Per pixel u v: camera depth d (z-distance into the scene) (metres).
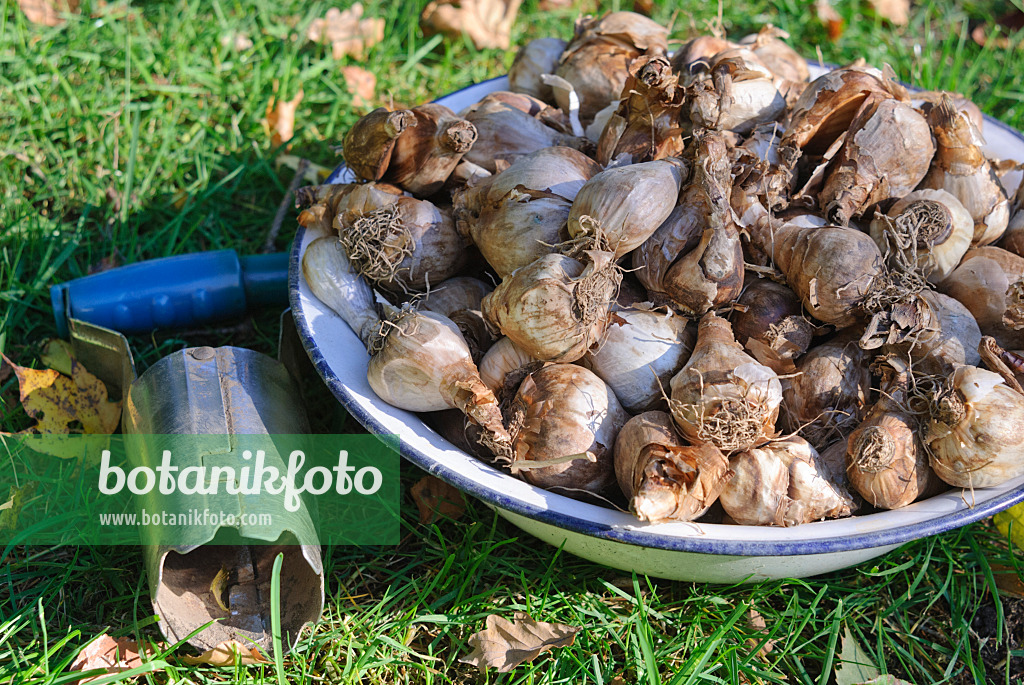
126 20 1.32
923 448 0.90
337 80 1.31
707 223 0.90
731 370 0.88
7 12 1.27
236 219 1.20
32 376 1.01
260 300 1.10
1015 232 0.97
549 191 0.92
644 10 1.47
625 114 0.95
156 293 1.06
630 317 0.92
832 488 0.90
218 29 1.31
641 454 0.87
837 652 0.95
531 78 1.08
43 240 1.14
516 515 0.90
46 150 1.20
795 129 0.96
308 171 1.21
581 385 0.90
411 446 0.89
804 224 0.95
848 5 1.48
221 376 0.96
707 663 0.93
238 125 1.25
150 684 0.91
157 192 1.19
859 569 0.98
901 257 0.93
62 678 0.89
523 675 0.93
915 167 0.95
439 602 0.95
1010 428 0.87
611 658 0.93
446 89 1.32
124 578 0.96
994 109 1.33
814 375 0.92
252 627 0.92
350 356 0.94
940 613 0.98
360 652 0.94
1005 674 0.94
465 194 0.96
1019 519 0.98
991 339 0.91
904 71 1.36
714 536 0.85
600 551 0.91
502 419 0.91
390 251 0.95
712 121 0.93
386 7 1.42
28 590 0.95
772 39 1.08
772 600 0.98
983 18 1.51
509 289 0.89
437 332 0.91
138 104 1.23
